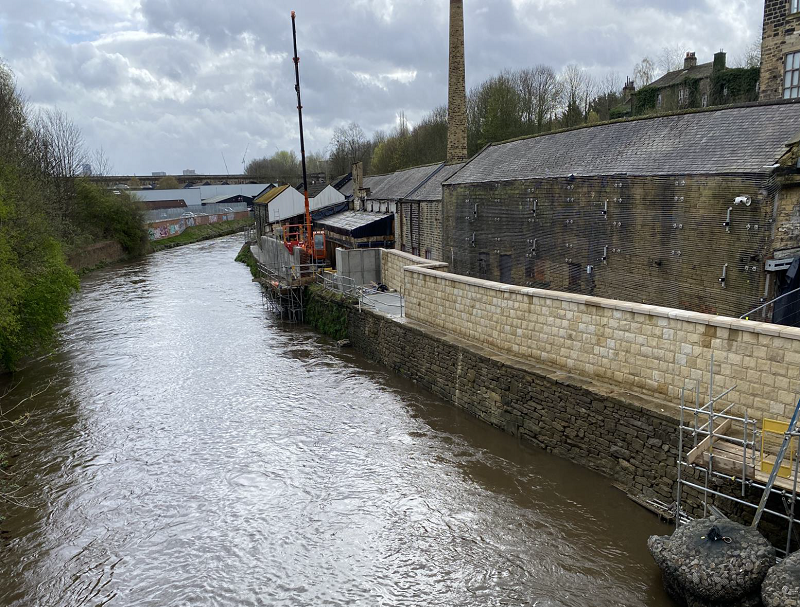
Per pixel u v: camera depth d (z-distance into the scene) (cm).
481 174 2430
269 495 1273
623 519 1087
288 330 2705
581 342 1317
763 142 1322
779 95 1934
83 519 1216
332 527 1146
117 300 3422
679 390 1106
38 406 1814
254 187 12269
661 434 1070
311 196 4922
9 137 3316
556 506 1153
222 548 1102
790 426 778
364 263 2712
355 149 8981
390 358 2070
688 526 860
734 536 799
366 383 1944
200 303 3294
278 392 1881
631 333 1191
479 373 1575
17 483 1356
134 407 1791
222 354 2320
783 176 1182
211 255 5572
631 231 1591
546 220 1952
